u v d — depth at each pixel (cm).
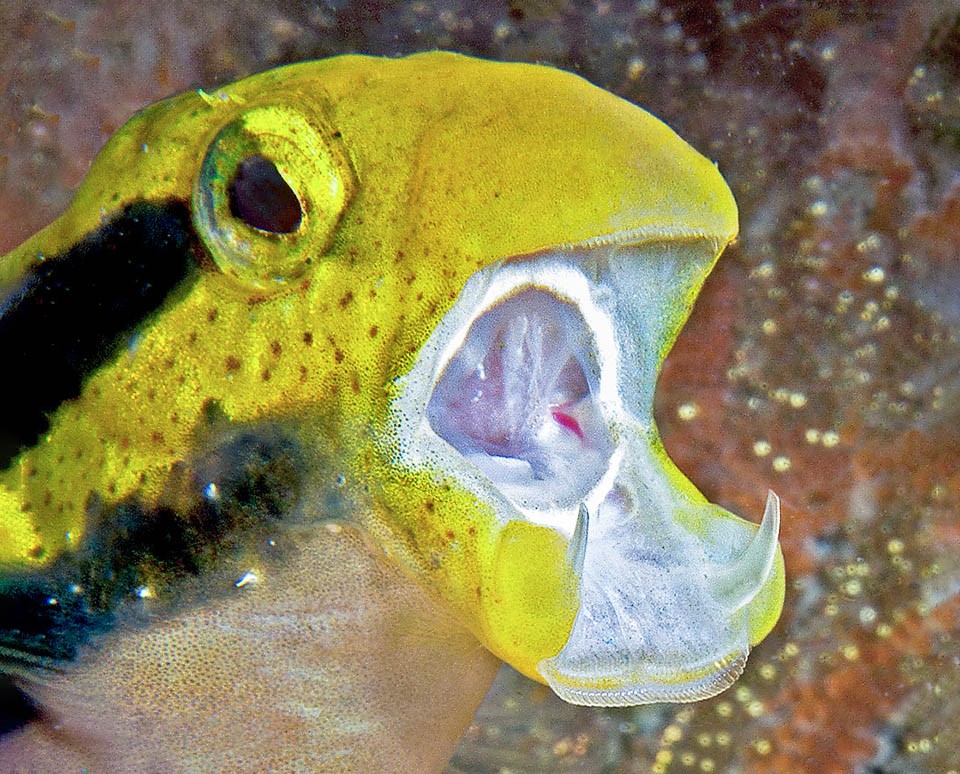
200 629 8
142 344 8
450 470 8
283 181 8
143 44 9
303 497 8
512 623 8
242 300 8
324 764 8
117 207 8
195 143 8
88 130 9
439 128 8
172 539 8
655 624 8
